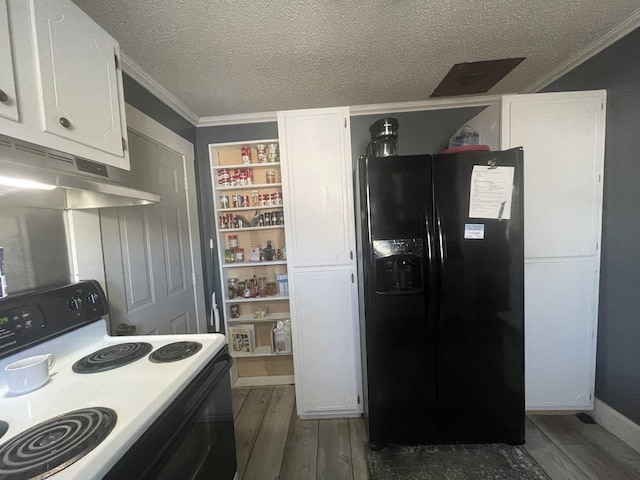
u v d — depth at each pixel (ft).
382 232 5.07
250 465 5.20
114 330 4.44
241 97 6.74
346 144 6.10
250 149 7.74
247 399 7.34
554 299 5.74
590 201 5.57
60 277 3.70
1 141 2.23
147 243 5.39
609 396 5.55
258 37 4.66
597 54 5.44
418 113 7.79
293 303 6.30
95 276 4.12
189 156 7.22
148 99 5.83
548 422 5.83
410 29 4.66
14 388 2.66
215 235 8.04
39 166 2.51
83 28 3.02
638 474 4.64
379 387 5.22
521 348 5.09
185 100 6.74
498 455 5.11
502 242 5.02
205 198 8.04
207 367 3.30
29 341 3.00
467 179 5.00
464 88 6.84
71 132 2.85
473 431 5.22
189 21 4.22
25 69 2.43
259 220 7.71
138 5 3.85
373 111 7.70
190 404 2.75
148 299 5.38
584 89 5.75
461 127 7.14
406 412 5.24
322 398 6.40
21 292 3.23
